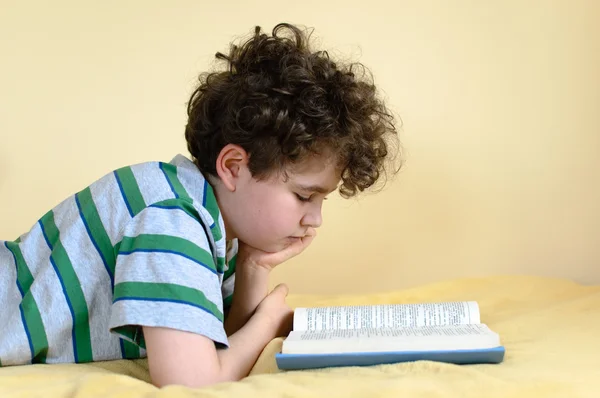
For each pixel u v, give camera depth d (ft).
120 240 2.83
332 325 2.86
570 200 5.28
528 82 5.31
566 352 2.75
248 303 3.37
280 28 3.76
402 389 2.16
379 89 5.43
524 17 5.30
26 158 5.53
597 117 5.23
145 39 5.55
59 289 2.85
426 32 5.40
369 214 5.46
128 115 5.54
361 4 5.45
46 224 3.16
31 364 2.85
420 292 4.65
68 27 5.55
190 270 2.62
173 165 3.10
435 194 5.41
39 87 5.54
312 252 5.52
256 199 2.97
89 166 5.54
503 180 5.35
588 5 5.22
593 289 4.62
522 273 5.34
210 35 5.53
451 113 5.38
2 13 5.54
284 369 2.58
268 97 2.90
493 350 2.52
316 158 2.90
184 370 2.47
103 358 2.94
